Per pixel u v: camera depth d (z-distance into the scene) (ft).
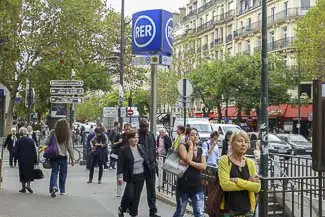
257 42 202.69
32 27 94.73
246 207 19.20
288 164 47.78
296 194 29.78
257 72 160.45
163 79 208.85
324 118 24.00
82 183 52.29
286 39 180.75
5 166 71.26
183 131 39.34
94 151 52.49
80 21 97.50
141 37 44.14
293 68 160.66
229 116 202.39
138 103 244.42
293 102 162.81
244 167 19.39
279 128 175.63
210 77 169.78
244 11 215.51
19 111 167.53
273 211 28.58
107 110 102.12
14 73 99.55
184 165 28.14
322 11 132.87
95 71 118.42
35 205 37.01
